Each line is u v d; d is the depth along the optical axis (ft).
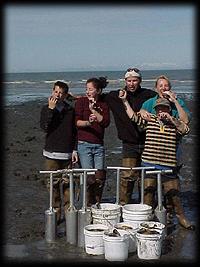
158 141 20.36
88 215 19.20
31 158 37.35
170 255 18.12
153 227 18.35
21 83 186.60
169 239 19.67
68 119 20.67
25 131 52.39
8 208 24.30
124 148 22.17
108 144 43.01
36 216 23.11
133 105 21.75
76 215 19.20
